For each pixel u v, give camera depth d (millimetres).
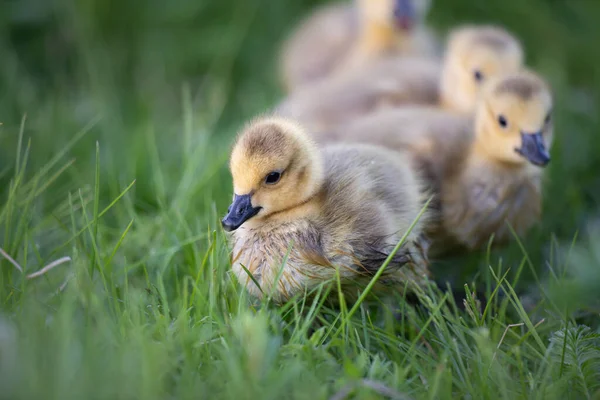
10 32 15367
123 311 8008
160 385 6816
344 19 16438
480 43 12961
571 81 15984
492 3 17125
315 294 8758
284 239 8773
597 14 16656
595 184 12711
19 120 12875
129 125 13969
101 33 15836
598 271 9531
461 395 7473
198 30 16312
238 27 16266
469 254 10875
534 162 10258
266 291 8828
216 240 8898
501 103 10445
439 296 9344
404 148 10688
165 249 9453
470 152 10852
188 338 7453
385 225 8820
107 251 9258
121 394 6418
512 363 7820
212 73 15742
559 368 7812
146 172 11820
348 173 9148
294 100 12969
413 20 15047
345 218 8719
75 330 7227
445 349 7992
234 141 9312
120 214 10383
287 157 8641
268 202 8750
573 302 9000
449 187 10547
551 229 11414
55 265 8727
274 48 16578
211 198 10695
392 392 7047
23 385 6367
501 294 9859
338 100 12367
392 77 13031
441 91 13266
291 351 7543
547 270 10227
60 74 14859
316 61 15773
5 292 8281
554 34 16438
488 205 10648
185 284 8203
